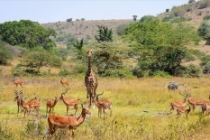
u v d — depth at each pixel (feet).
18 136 64.75
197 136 63.98
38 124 68.18
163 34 301.43
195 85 194.08
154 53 282.15
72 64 339.57
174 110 111.14
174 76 269.03
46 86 169.58
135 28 357.41
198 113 103.35
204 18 613.52
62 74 267.18
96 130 66.44
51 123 63.31
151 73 268.82
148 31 325.42
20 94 103.14
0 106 116.16
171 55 279.28
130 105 121.90
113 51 264.93
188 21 623.36
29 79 221.05
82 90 157.79
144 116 96.37
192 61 370.94
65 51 489.26
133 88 160.66
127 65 279.69
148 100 129.59
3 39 449.48
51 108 102.83
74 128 63.62
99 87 164.45
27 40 449.06
